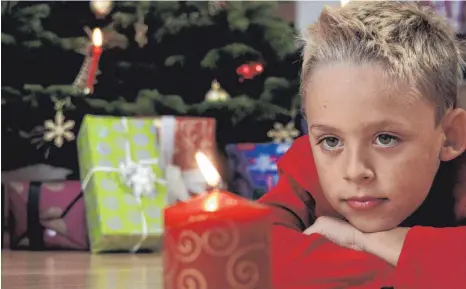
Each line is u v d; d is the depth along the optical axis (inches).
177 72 114.3
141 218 90.0
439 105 40.6
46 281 59.1
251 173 99.0
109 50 110.7
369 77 39.7
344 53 40.4
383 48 39.9
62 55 110.5
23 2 109.3
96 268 70.1
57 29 113.4
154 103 108.0
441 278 40.2
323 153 41.8
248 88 116.0
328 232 42.8
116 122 94.7
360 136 40.2
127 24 108.9
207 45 113.6
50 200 95.5
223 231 30.1
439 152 41.1
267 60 114.6
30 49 106.8
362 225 41.6
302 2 118.1
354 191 41.0
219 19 111.5
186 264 30.2
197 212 30.4
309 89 41.7
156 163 94.0
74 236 94.4
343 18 41.7
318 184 43.4
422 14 41.5
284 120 114.7
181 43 113.1
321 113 40.9
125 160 92.5
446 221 41.6
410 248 40.7
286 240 42.7
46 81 113.3
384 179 40.6
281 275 42.4
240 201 31.1
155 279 60.0
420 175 40.6
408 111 39.7
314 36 42.0
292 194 44.1
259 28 112.4
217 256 30.0
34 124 108.9
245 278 30.0
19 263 76.2
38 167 113.7
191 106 109.1
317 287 41.9
